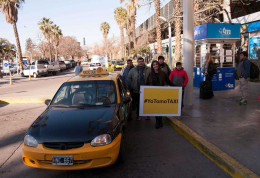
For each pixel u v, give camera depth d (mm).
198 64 10820
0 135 5891
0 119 7531
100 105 4566
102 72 5895
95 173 3760
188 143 4848
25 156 3578
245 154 3850
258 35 12992
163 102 5836
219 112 6520
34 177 3711
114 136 3658
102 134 3535
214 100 8086
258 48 12977
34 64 29250
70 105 4672
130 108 6414
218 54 9891
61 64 39812
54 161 3400
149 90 5785
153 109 5836
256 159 3658
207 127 5320
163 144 4848
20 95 12469
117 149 3635
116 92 4871
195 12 13844
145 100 5812
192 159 4109
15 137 5723
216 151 3990
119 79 5691
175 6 17000
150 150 4570
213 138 4621
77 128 3656
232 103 7496
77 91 4934
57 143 3473
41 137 3557
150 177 3562
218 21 14719
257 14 12758
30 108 9219
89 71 5984
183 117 6215
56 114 4230
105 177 3621
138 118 6730
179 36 17312
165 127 5973
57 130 3650
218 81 9898
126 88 6152
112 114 4109
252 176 3143
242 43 14391
